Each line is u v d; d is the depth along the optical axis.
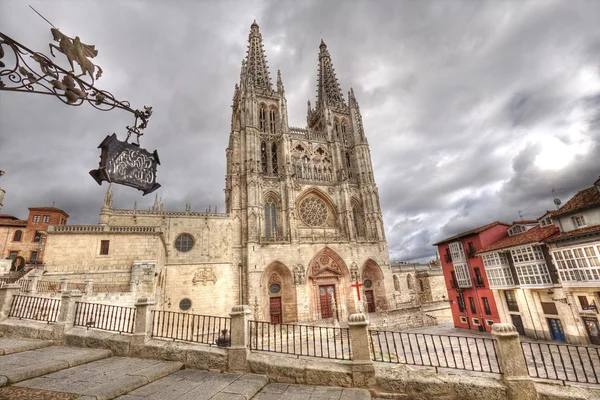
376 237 57.88
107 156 7.57
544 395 8.86
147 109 8.38
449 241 48.75
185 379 10.00
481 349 28.41
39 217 56.44
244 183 53.19
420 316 48.66
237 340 11.40
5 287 15.33
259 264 47.28
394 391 9.80
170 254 43.47
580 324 28.70
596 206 27.05
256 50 71.31
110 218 41.84
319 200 59.22
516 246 34.78
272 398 9.16
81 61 6.45
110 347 12.28
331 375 10.27
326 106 67.69
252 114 57.56
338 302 51.31
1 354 10.88
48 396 7.46
